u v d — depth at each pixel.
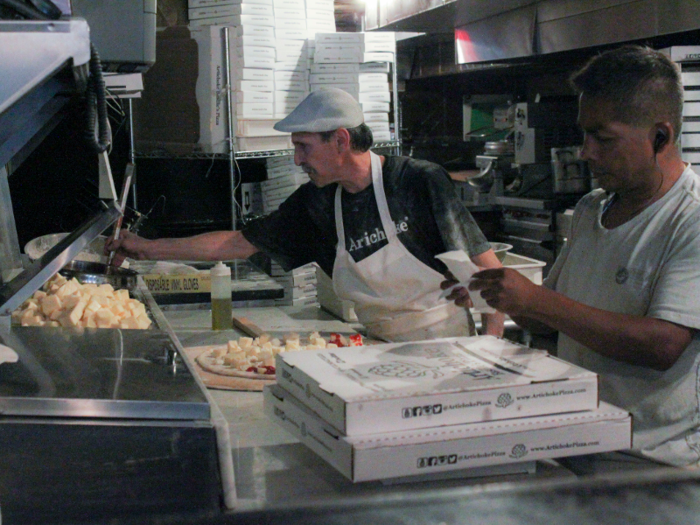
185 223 4.21
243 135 3.63
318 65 3.79
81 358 1.30
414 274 2.26
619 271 1.51
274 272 3.48
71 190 3.80
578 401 1.15
